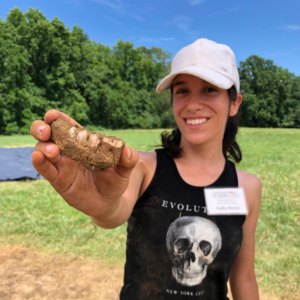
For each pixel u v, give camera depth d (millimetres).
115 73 55281
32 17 43000
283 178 7234
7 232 4480
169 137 1729
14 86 37094
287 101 60688
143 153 1632
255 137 21234
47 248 4105
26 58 38031
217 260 1483
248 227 1671
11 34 40406
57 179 943
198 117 1505
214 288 1509
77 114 44094
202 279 1479
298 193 6066
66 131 940
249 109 59469
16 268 3656
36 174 8305
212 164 1614
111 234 4488
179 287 1474
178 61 1564
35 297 3168
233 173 1654
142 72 60906
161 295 1485
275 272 3484
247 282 1688
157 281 1490
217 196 1525
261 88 61906
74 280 3467
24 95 36719
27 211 5293
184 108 1534
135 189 1417
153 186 1521
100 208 1040
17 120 37500
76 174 978
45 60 41969
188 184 1518
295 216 4965
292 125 59375
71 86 45812
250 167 8617
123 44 59375
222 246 1480
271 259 3736
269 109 59562
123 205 1237
